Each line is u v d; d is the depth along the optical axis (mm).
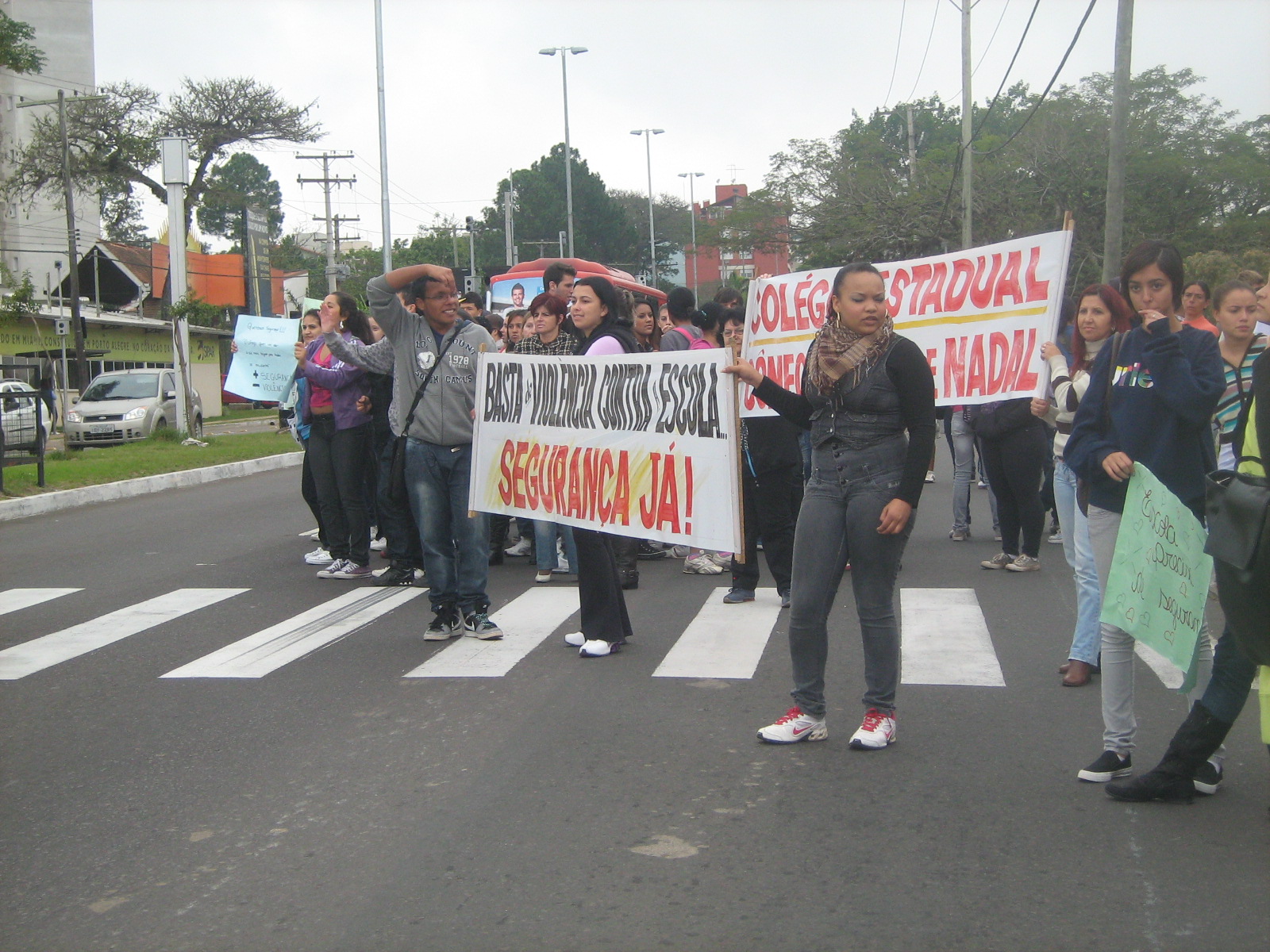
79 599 8719
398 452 6895
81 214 57969
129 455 20156
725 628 7234
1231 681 4125
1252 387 3955
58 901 3699
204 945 3393
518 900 3605
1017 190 38250
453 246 89438
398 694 5902
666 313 9375
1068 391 5926
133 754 5094
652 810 4297
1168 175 37000
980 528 11289
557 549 9578
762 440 7559
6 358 31609
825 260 42438
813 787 4484
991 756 4789
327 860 3939
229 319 54594
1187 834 3971
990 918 3418
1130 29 15305
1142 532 4211
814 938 3330
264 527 12523
